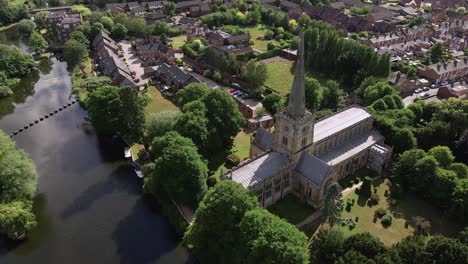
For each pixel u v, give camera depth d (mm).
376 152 129125
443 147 122062
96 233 110062
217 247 94125
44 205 119938
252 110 165500
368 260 80438
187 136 127625
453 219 111625
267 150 119250
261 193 109688
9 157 116375
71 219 114875
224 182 95312
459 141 135000
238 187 94812
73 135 158000
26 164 118375
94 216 116000
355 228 107812
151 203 121062
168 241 107375
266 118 160000
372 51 194375
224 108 140500
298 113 105312
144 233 109938
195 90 154750
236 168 108625
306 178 112250
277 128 112250
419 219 107625
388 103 155875
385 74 189875
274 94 171125
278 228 84250
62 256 102938
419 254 84000
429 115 150250
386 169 133250
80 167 137625
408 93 191750
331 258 90062
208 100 140375
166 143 120750
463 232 97688
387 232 106812
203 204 95938
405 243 88188
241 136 154250
